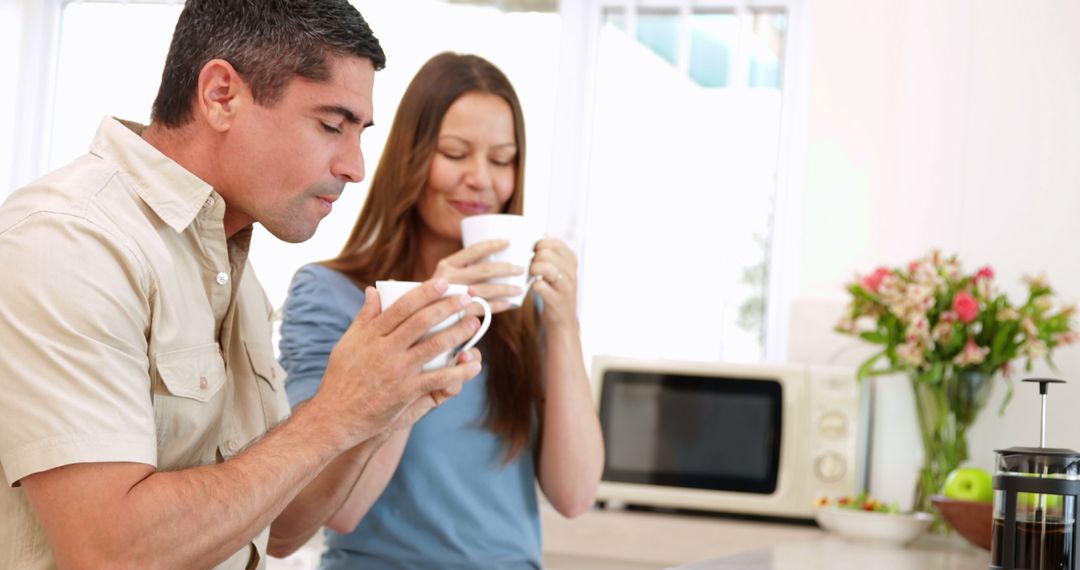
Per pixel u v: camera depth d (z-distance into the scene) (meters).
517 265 1.43
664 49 2.89
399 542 1.57
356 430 1.09
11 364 1.00
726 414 2.35
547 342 1.68
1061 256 2.35
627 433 2.39
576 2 2.91
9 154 3.12
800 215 2.78
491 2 2.96
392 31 2.98
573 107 2.90
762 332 2.80
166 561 1.01
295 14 1.12
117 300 1.04
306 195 1.16
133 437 1.02
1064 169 2.36
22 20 3.15
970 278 2.15
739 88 2.82
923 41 2.53
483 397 1.61
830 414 2.29
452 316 1.11
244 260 1.25
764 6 2.87
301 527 1.42
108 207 1.08
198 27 1.14
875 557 1.62
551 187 2.88
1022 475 1.23
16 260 1.01
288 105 1.12
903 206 2.54
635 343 2.79
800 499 2.28
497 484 1.60
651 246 2.81
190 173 1.14
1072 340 2.13
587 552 2.31
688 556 2.27
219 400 1.21
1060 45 2.38
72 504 0.99
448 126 1.65
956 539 2.03
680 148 2.83
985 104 2.44
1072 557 1.22
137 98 3.13
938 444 2.11
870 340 2.22
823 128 2.74
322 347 1.61
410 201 1.65
